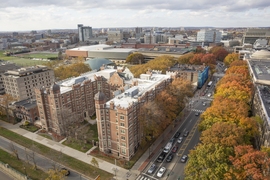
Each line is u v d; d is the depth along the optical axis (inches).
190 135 3954.2
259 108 3678.6
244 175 2066.9
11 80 5649.6
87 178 2928.2
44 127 4291.3
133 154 3432.6
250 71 5969.5
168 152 3449.8
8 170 3129.9
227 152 2372.0
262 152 2158.0
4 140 3934.5
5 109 4820.4
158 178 2906.0
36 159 3358.8
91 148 3629.4
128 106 3191.4
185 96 4677.7
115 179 2896.2
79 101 4510.3
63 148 3634.4
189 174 2482.8
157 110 3516.2
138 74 6776.6
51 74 6471.5
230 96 3971.5
